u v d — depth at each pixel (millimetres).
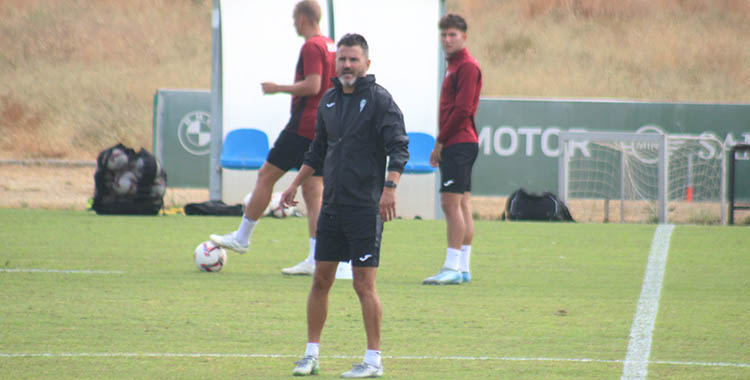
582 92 120688
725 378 19172
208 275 32312
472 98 30531
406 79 57469
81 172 92062
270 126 57344
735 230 50656
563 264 37031
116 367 19531
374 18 57375
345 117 19484
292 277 32125
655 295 29719
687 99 121250
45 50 125188
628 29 136000
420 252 40062
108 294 28172
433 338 22891
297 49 57250
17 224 47156
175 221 50031
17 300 26984
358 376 18797
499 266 36250
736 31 137250
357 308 26469
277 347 21656
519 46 130000
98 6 135000
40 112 112375
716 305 28047
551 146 66125
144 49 127000
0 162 93125
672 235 47594
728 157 67500
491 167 65875
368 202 19141
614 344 22422
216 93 57500
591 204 68938
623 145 62031
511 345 22219
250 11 57406
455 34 30703
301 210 56188
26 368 19328
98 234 43594
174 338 22438
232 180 57281
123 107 114688
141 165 53250
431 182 57656
